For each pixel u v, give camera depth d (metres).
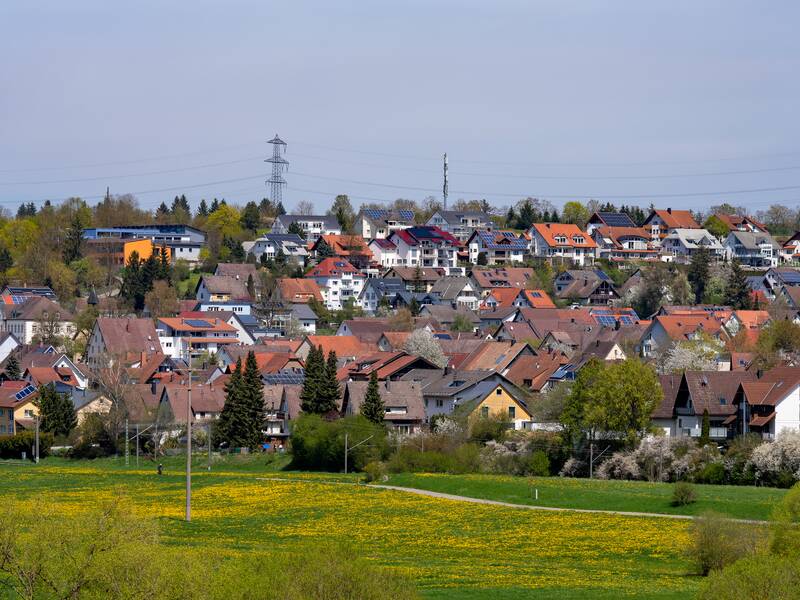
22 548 71.19
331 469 167.88
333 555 69.25
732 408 155.38
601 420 148.12
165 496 139.50
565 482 139.25
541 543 106.44
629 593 83.56
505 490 136.25
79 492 142.75
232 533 112.94
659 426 157.62
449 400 180.88
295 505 130.12
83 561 70.38
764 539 91.12
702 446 145.25
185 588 68.88
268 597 66.44
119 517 73.50
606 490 132.00
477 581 89.00
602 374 150.50
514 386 179.88
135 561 69.69
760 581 71.25
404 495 136.50
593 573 93.31
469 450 157.88
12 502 74.56
